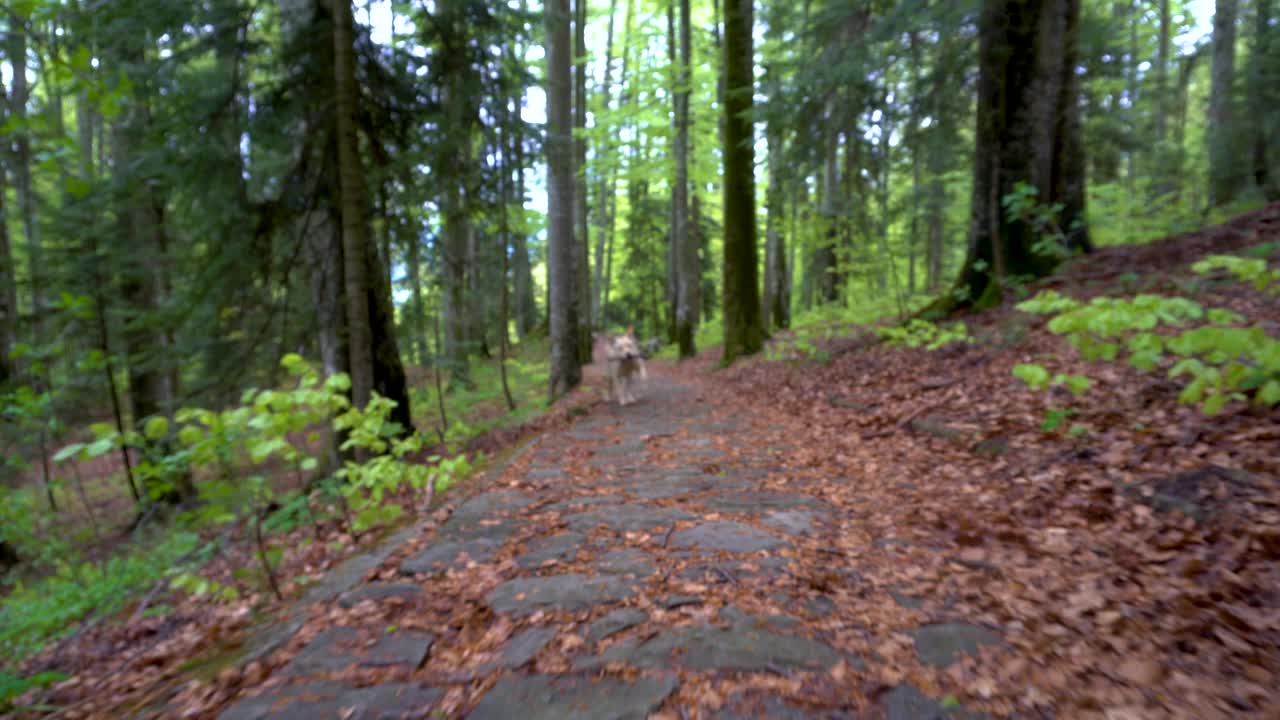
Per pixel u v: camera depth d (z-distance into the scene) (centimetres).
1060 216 1073
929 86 1008
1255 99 1362
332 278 852
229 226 747
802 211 1588
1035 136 953
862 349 1116
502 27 855
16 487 855
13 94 612
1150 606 278
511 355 2495
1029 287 961
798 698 233
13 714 302
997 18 901
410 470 505
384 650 291
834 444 667
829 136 1110
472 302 1698
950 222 1945
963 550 370
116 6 609
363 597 353
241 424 376
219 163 724
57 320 822
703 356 1931
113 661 369
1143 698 219
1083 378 329
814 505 479
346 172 678
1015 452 510
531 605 329
